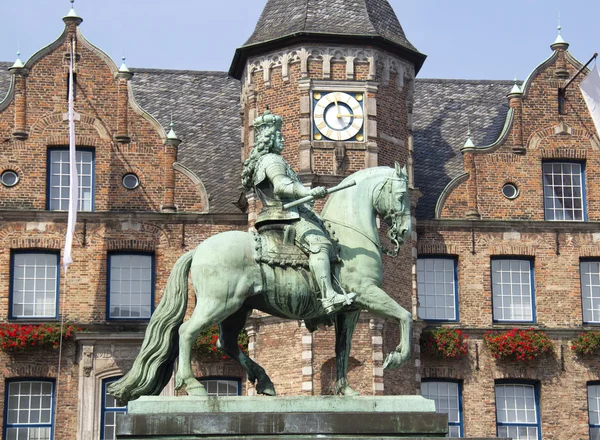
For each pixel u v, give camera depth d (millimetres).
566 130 43719
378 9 42438
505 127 43625
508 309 42500
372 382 39031
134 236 41406
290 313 20047
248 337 40375
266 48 41781
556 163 43719
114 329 40562
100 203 41594
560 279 42688
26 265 40938
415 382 40500
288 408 19094
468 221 42594
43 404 40156
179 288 19812
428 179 44312
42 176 41500
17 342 39750
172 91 47750
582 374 42062
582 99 44031
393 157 41531
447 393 41781
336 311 19812
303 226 20016
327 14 41688
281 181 20000
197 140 45594
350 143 40844
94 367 40188
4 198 41188
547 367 42000
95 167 41844
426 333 41469
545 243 42844
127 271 41312
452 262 42656
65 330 40188
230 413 18844
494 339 41562
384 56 41688
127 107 42312
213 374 40500
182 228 41688
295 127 40938
